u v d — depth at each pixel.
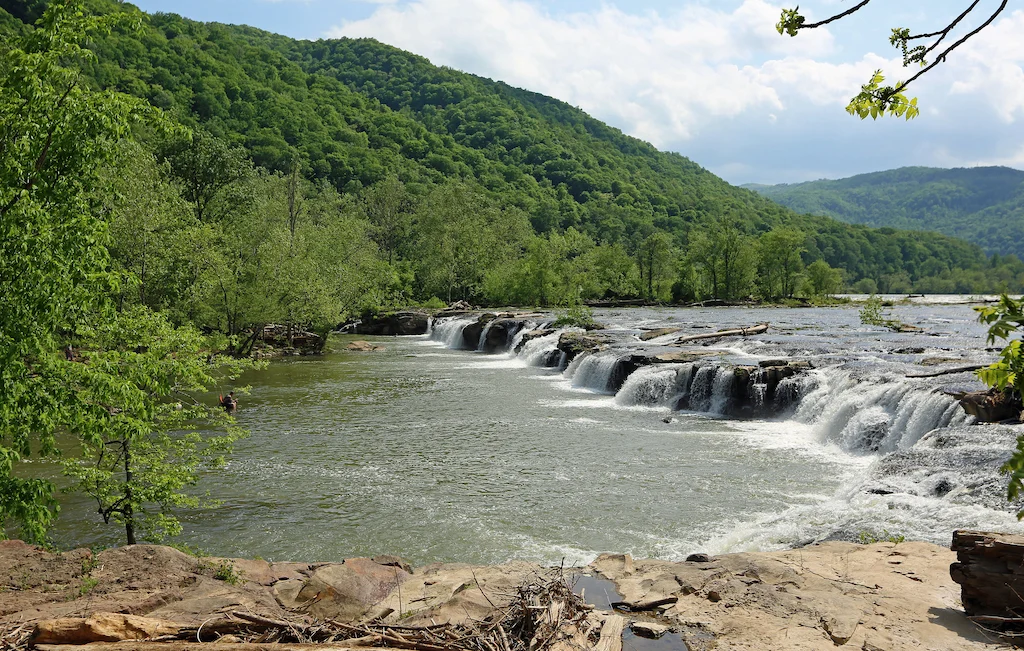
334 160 158.88
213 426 23.30
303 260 46.53
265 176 106.56
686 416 25.70
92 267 10.50
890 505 13.14
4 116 10.15
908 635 6.35
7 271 9.60
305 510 15.09
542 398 29.59
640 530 13.73
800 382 24.78
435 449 20.39
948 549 8.97
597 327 48.69
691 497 15.77
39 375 10.28
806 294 102.69
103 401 11.05
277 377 35.53
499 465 18.61
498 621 5.97
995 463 14.06
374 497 15.94
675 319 59.12
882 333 41.56
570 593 6.54
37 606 6.84
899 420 19.50
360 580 7.71
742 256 103.06
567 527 13.98
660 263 102.38
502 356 47.75
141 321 12.88
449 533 13.70
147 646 5.61
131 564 8.03
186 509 15.12
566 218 174.50
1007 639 6.23
